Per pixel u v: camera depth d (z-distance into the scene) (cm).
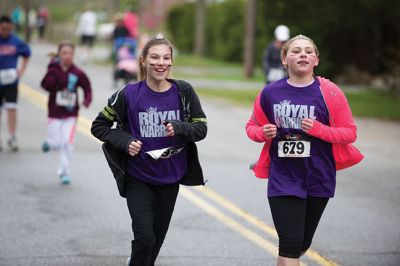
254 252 1653
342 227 1888
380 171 2672
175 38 9575
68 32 10469
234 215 1981
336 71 5628
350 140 1248
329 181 1280
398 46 5244
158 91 1330
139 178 1332
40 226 1820
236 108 4262
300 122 1262
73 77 2302
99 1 15512
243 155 2886
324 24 4975
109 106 1330
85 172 2483
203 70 7000
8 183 2289
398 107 4466
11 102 2780
